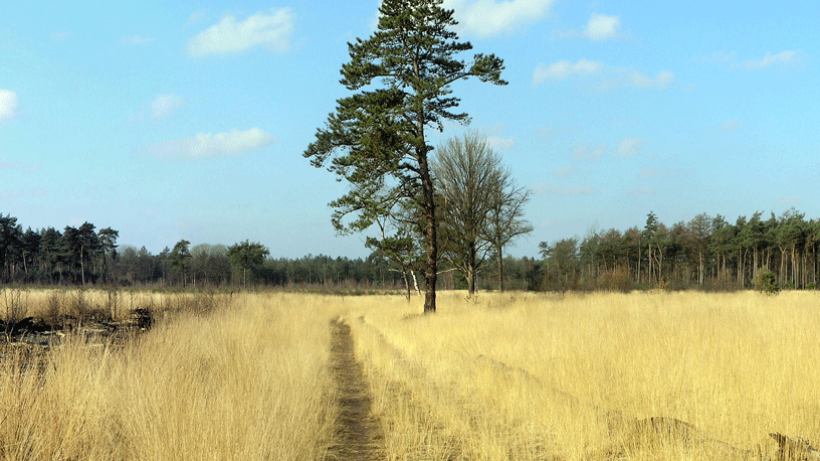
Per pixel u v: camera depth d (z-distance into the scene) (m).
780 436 4.52
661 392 6.21
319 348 12.52
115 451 4.40
